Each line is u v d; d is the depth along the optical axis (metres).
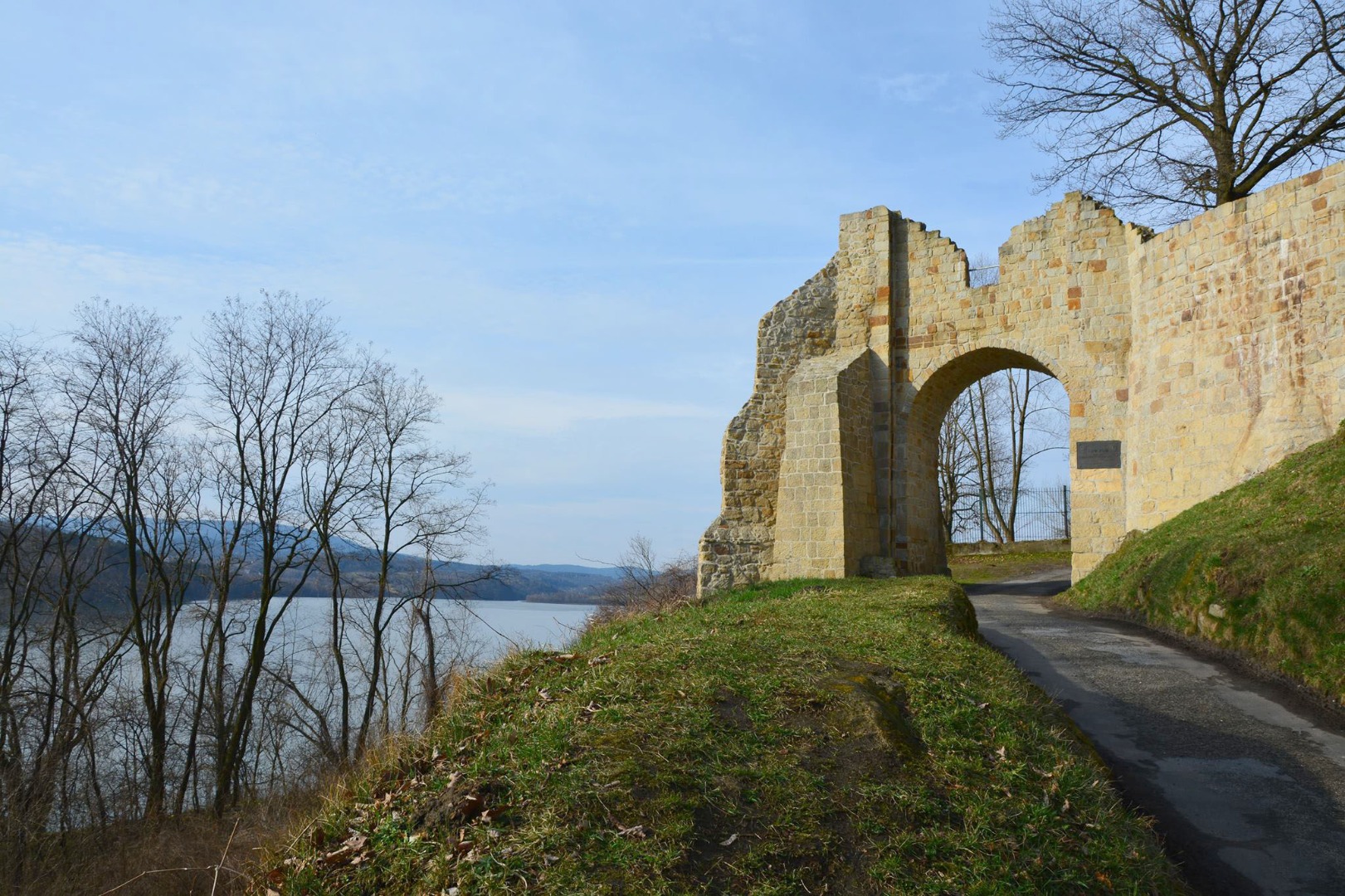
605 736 5.75
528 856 4.63
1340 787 7.24
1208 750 8.06
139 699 23.14
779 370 21.44
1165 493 16.95
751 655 7.44
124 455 23.11
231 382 24.59
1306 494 12.79
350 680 25.83
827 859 4.77
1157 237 17.47
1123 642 12.44
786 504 19.55
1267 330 15.14
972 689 7.24
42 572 22.58
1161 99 21.11
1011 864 4.81
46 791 19.41
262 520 24.23
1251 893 5.68
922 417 21.20
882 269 21.02
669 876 4.52
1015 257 19.78
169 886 15.25
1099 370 18.62
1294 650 10.22
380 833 5.27
